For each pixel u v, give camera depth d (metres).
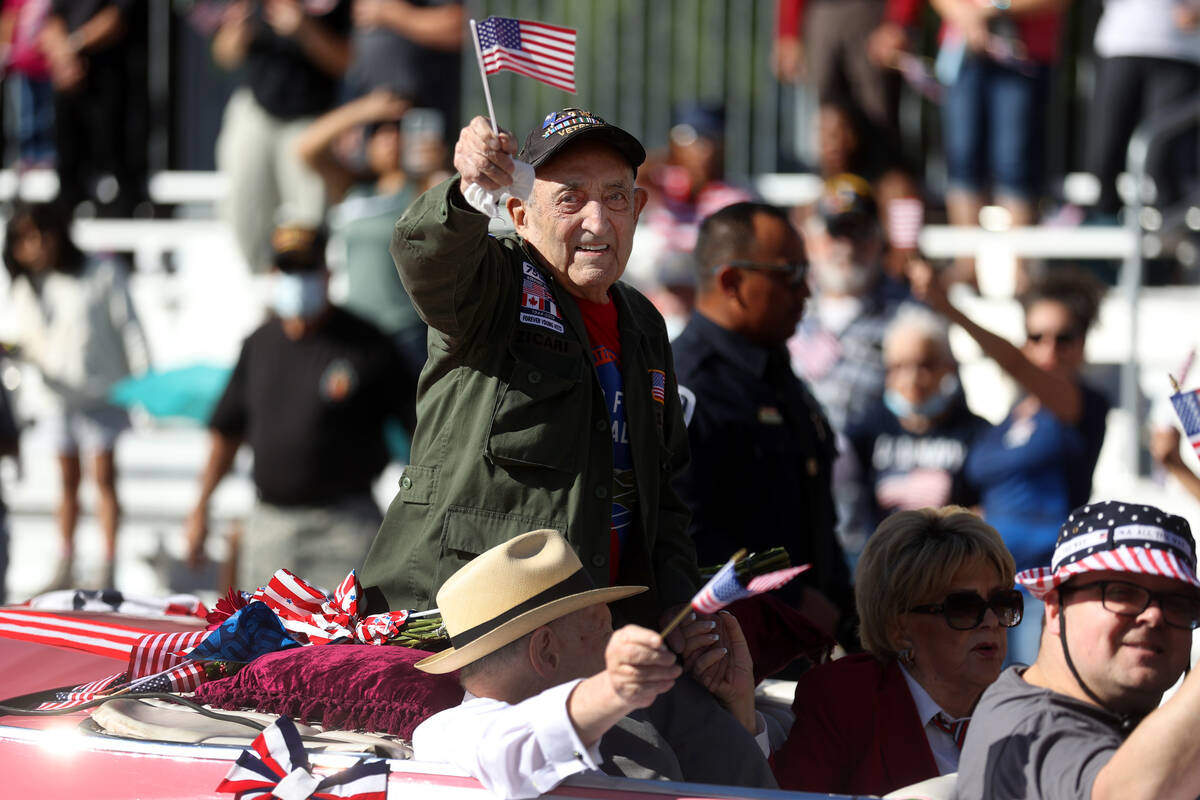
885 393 22.17
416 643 11.59
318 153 31.83
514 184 10.35
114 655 13.53
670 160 31.14
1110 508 9.45
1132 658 9.20
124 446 33.06
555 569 10.42
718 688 11.66
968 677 12.22
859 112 30.41
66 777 10.23
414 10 30.86
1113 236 31.03
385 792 9.59
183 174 40.06
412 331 28.78
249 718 10.88
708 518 15.26
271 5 32.19
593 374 11.66
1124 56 31.39
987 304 30.12
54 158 39.03
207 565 29.66
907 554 12.26
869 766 12.01
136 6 37.66
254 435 23.39
